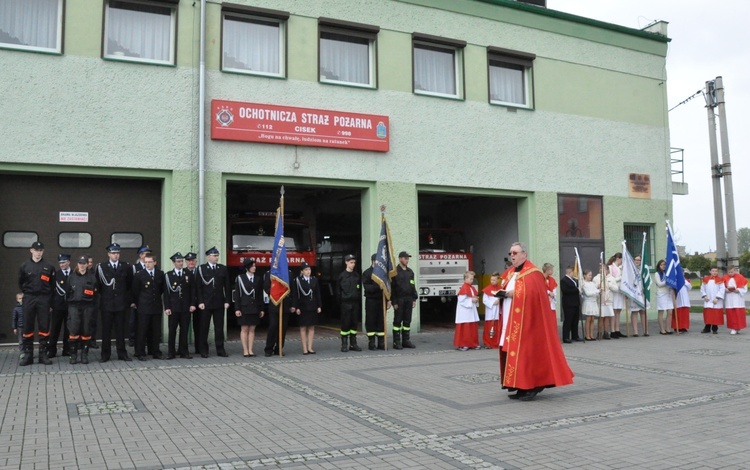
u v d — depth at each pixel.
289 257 17.84
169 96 14.35
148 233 14.54
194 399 8.59
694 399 8.66
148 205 14.59
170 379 10.09
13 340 13.40
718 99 22.39
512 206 19.98
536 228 19.20
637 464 5.74
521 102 19.61
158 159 14.15
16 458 5.88
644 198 21.69
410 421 7.41
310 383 9.88
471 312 14.25
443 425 7.22
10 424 7.14
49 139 13.27
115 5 14.36
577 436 6.73
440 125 17.66
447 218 23.42
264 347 14.15
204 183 14.46
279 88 15.53
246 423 7.28
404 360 12.45
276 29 15.98
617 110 21.31
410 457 5.98
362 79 16.97
